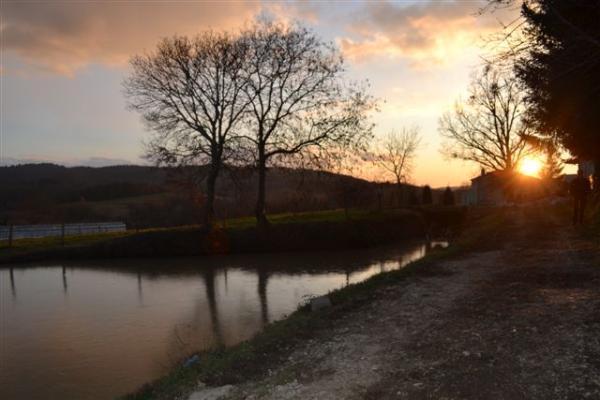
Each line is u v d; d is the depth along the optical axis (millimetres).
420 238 42938
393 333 7129
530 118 15875
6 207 66188
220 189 36000
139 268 27438
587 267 10703
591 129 15750
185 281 22953
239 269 26141
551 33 8070
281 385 5602
